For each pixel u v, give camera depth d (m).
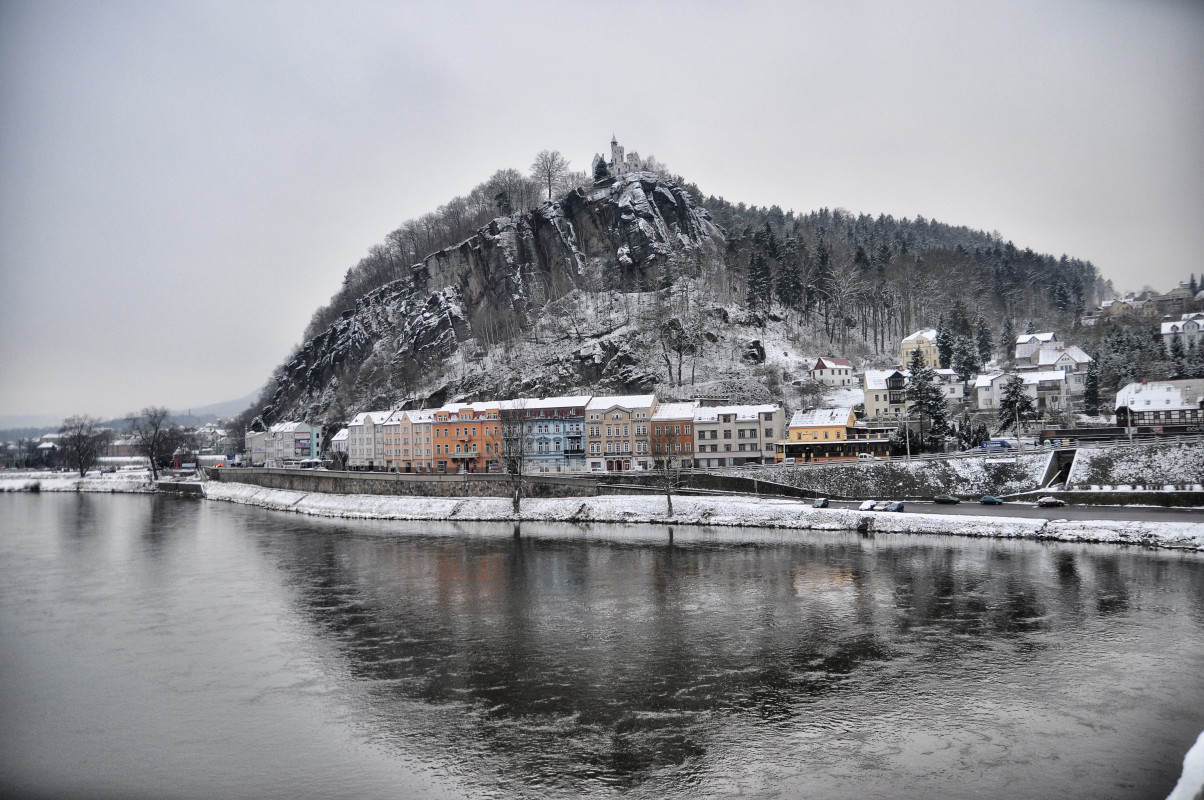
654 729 42.44
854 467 115.44
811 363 186.62
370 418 177.50
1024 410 145.88
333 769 39.41
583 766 38.69
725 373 179.25
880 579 72.00
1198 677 47.22
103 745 42.88
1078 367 172.38
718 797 35.59
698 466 140.25
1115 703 44.03
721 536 98.12
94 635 62.31
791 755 39.28
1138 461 103.12
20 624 65.75
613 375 182.12
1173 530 80.88
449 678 50.78
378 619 64.75
